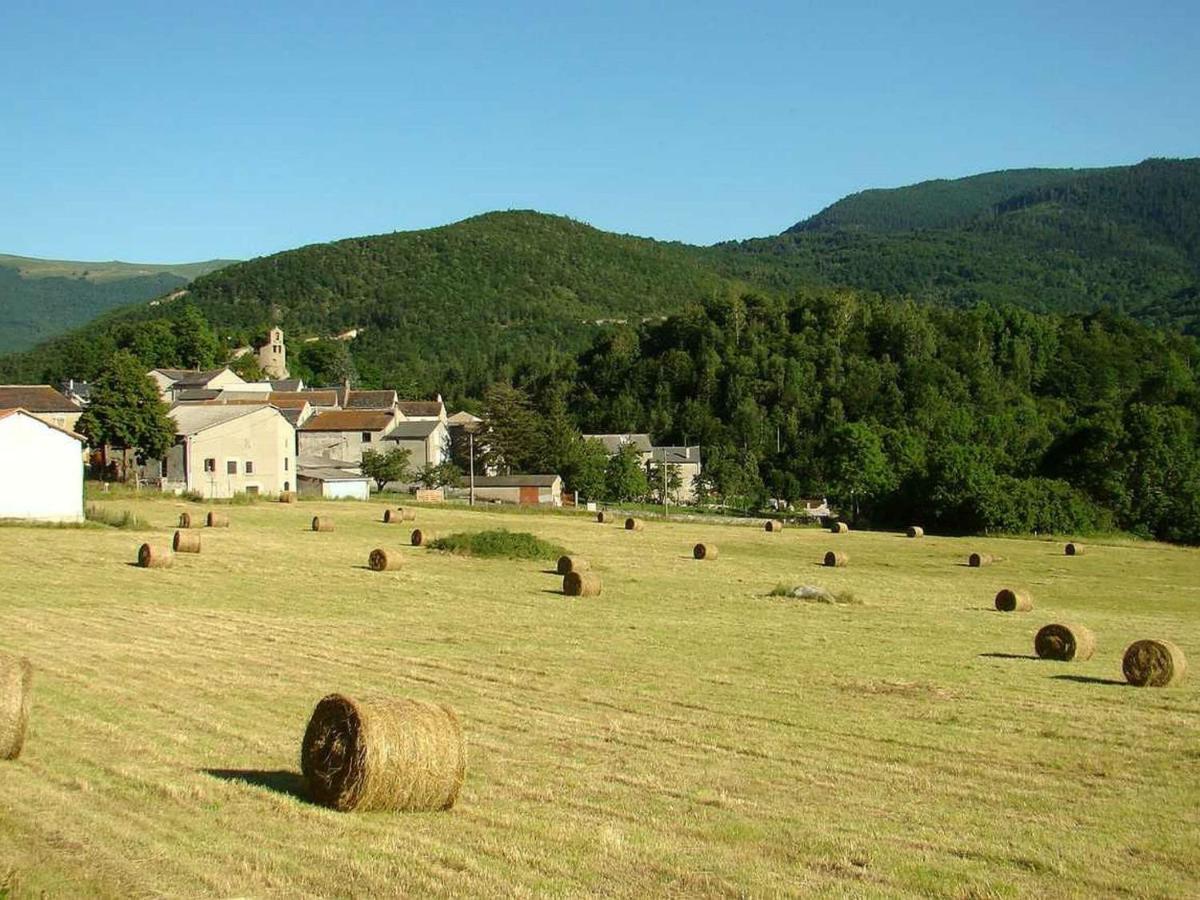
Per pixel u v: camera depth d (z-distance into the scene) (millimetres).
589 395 149500
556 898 11109
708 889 11523
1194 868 12625
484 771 15898
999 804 15125
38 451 52781
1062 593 48438
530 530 67750
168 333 150875
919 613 37781
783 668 25203
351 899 10906
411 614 32594
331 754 13773
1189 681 25609
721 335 148875
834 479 97938
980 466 88125
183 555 44688
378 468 103188
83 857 11680
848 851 12859
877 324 147000
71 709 18281
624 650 27141
